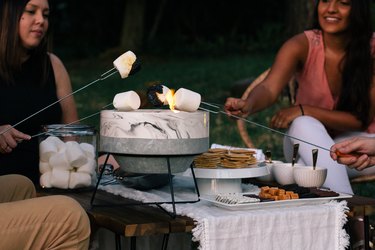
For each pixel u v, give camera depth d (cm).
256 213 248
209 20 1914
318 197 267
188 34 1944
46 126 298
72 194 288
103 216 247
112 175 311
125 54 264
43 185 291
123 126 247
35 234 237
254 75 1279
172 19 1933
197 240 242
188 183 305
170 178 248
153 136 245
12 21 336
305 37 403
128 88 1181
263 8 1883
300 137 346
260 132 702
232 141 668
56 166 287
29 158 342
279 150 631
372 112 391
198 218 240
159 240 309
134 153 247
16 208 237
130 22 1808
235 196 260
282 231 250
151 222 237
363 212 263
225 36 1888
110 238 300
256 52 1758
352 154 297
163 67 1491
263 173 285
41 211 237
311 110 382
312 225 254
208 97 1010
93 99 1048
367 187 502
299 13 802
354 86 387
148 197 271
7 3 337
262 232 247
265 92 387
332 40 395
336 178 332
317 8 402
